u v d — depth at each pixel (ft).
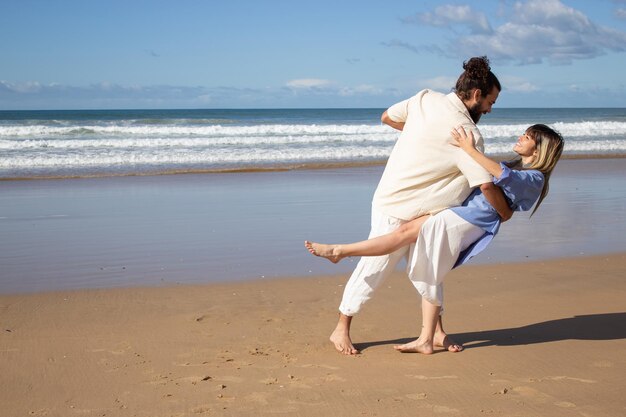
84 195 41.01
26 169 57.11
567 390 11.37
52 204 37.14
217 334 14.66
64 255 23.61
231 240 26.43
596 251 24.25
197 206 36.19
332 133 98.78
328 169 57.93
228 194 41.32
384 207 13.60
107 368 12.41
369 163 63.05
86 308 16.69
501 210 13.04
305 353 13.52
